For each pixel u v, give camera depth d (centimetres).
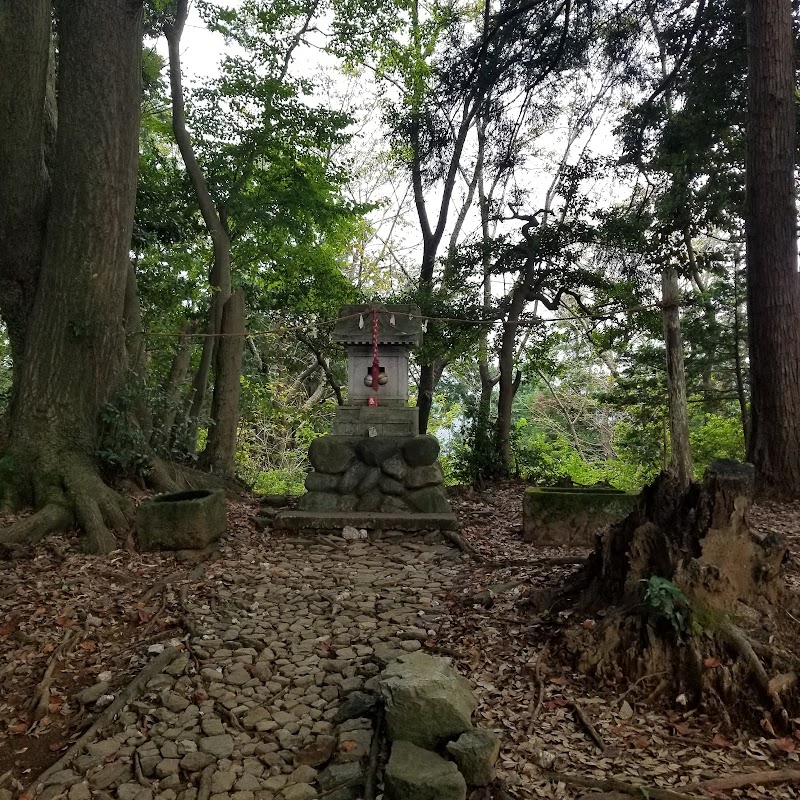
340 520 728
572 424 2245
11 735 362
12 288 766
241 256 1376
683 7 1141
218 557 642
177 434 952
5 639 464
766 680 341
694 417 1773
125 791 302
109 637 476
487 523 817
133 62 779
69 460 714
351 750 325
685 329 1389
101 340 759
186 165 1127
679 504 427
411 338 822
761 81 853
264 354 1900
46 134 888
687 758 314
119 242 773
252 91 1183
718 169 1208
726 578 382
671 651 372
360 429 817
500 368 1260
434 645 442
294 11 1215
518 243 1245
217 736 343
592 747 325
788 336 842
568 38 1195
